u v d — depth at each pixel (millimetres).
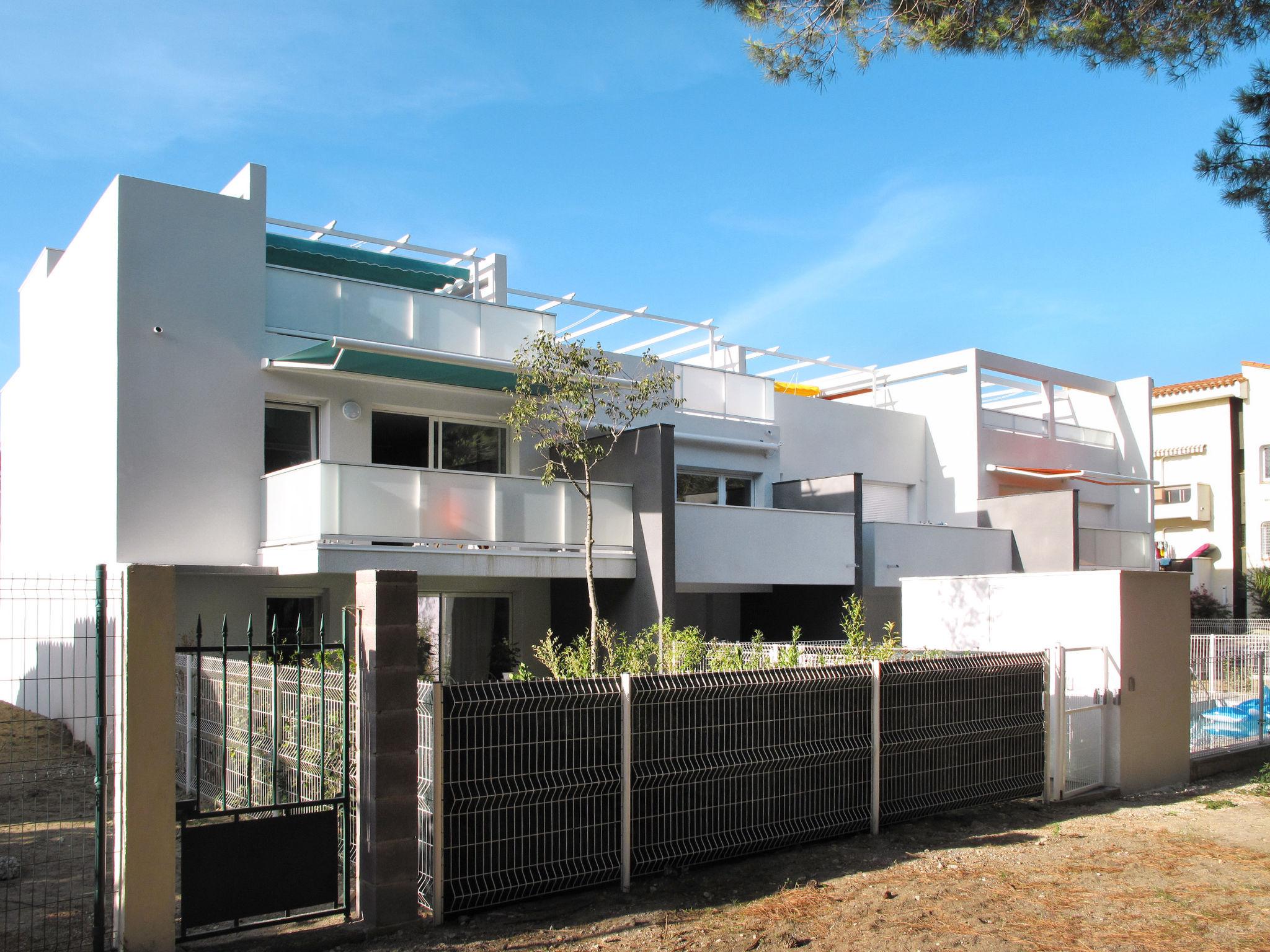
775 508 18609
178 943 5699
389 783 6145
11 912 6457
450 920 6406
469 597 16172
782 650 11336
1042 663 10305
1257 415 33219
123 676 5578
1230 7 9414
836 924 6484
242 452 14094
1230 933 6469
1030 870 7773
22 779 8484
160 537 13383
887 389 25625
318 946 5871
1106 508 27906
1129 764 10781
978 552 21484
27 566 17906
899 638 14688
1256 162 10133
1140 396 27531
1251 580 31094
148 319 13500
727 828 7727
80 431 14828
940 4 9508
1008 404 30703
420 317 15273
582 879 6945
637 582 15273
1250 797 10703
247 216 14383
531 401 13945
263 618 14148
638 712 7273
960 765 9453
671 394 17672
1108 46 9641
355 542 12922
